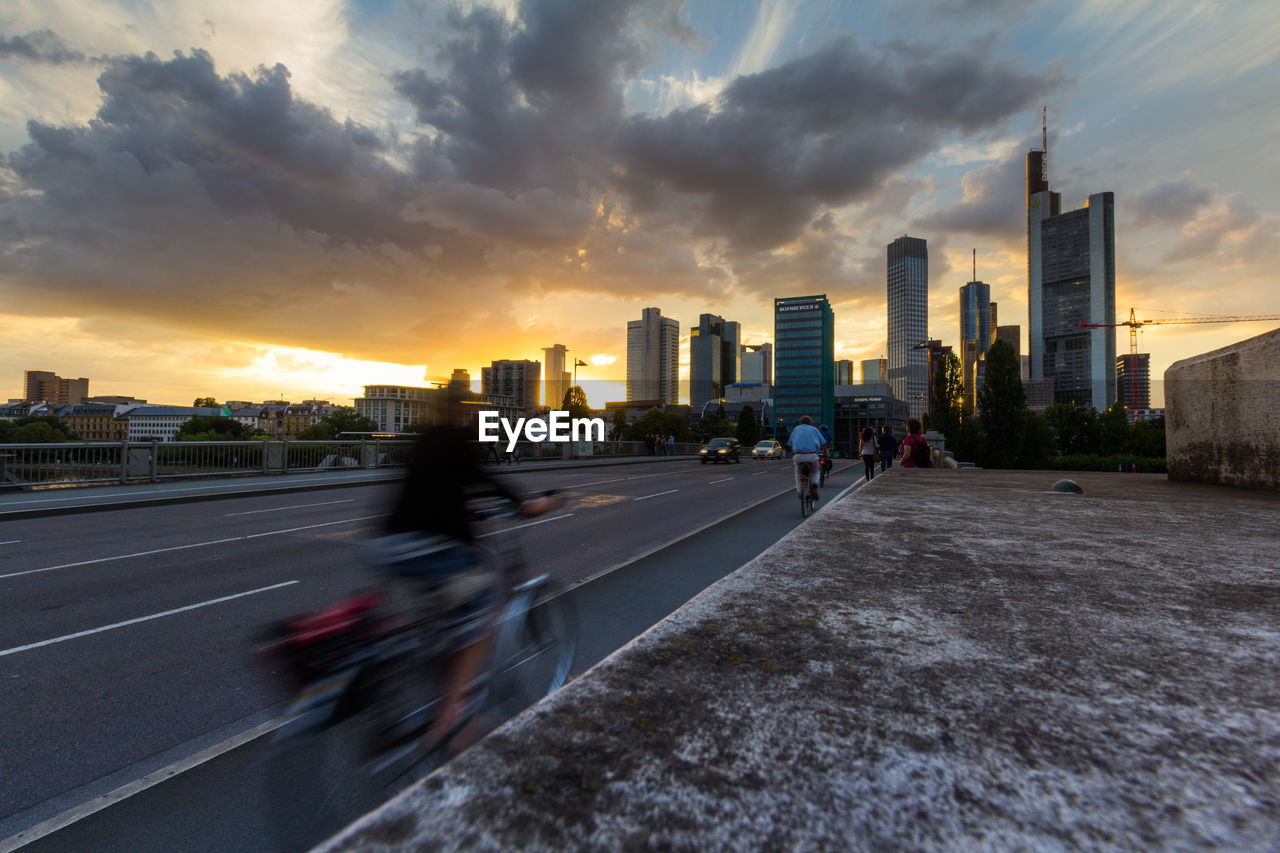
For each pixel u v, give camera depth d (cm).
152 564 665
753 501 1342
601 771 141
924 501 834
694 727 164
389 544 256
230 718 310
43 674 365
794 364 16288
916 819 125
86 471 1435
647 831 119
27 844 211
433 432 266
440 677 245
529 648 290
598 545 804
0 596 536
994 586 335
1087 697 188
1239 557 426
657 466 2903
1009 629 258
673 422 11219
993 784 138
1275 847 116
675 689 190
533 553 750
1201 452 1169
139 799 239
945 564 395
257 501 1274
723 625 258
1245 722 170
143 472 1545
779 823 123
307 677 210
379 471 2042
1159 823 123
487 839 116
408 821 121
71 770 260
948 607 291
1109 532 546
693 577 622
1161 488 1082
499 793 131
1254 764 147
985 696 188
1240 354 1069
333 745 217
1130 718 173
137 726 301
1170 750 154
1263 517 661
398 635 233
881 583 341
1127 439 8594
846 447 16762
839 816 125
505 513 291
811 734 161
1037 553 438
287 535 851
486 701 262
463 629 255
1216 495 935
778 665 212
